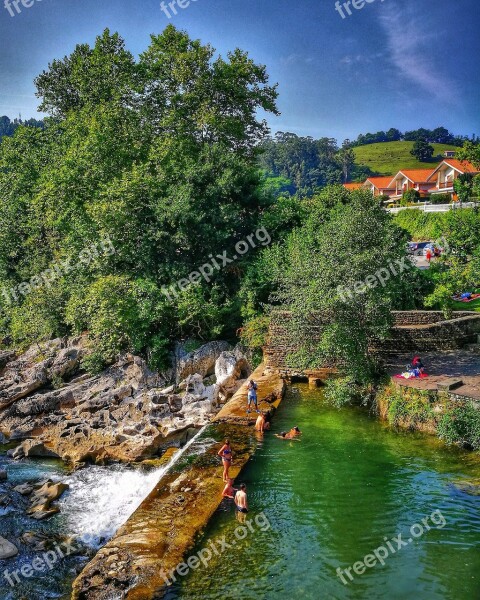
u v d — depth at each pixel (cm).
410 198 6706
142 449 2414
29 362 3591
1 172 5047
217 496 1684
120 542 1436
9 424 2900
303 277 2617
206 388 2959
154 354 3241
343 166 14500
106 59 4138
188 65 4059
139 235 3519
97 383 3155
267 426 2253
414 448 2041
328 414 2412
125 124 3903
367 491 1730
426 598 1250
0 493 2112
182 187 3475
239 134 4347
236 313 3459
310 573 1334
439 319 2969
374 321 2447
